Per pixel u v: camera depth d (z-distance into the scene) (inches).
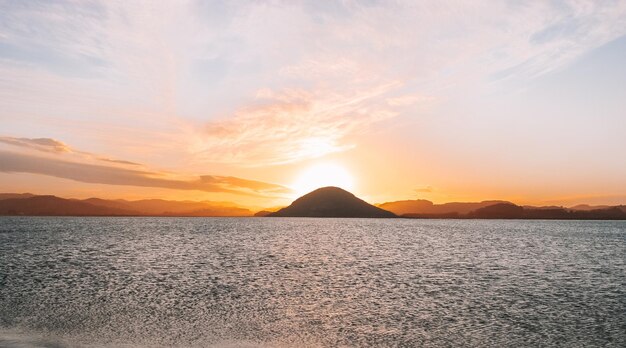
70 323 962.7
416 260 2463.1
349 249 3196.4
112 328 927.0
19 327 924.0
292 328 964.6
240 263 2183.8
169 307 1141.7
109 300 1219.9
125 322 978.7
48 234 4788.4
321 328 970.7
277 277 1712.6
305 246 3449.8
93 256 2452.0
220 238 4426.7
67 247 3051.2
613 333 968.9
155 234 5049.2
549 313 1150.3
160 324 968.9
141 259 2317.9
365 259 2475.4
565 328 1005.2
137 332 900.6
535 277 1840.6
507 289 1519.4
